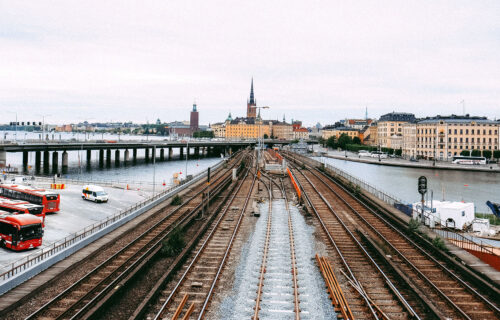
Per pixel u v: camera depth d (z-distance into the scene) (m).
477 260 27.00
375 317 18.78
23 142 113.56
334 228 36.94
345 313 18.95
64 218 44.81
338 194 55.75
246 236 34.47
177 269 25.55
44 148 121.19
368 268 26.11
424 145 174.25
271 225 38.75
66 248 27.72
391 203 47.34
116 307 20.50
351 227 37.12
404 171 134.25
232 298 21.58
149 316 19.20
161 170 135.25
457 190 93.12
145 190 69.62
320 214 43.12
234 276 24.75
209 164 162.75
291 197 56.41
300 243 32.31
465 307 20.28
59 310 19.89
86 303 20.78
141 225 38.72
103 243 30.89
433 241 29.88
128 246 30.77
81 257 27.36
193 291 22.22
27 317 18.77
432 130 168.88
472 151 157.12
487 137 162.00
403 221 38.03
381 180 110.44
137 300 21.39
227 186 68.31
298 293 22.23
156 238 33.69
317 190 60.62
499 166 143.62
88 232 35.59
